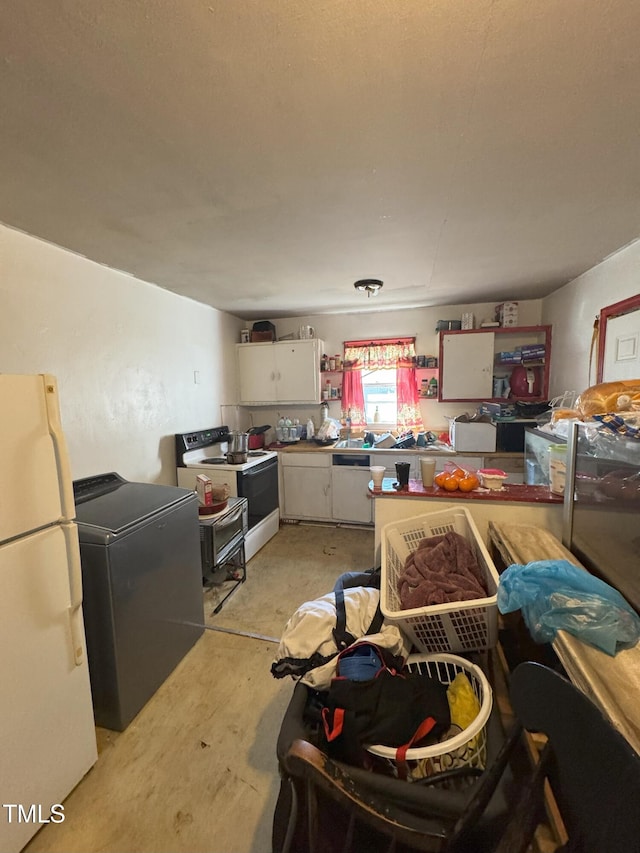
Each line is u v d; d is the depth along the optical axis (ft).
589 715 1.84
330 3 2.49
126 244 6.64
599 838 1.62
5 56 2.81
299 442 13.48
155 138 3.85
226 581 9.02
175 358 10.16
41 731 3.93
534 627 3.36
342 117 3.58
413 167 4.47
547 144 4.06
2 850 3.55
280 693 5.70
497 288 10.46
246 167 4.41
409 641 4.68
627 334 7.09
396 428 13.35
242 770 4.55
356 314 13.50
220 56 2.87
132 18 2.56
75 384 7.13
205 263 7.73
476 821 2.09
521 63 2.97
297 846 2.39
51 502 4.04
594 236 6.69
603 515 4.00
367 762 3.18
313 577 9.20
